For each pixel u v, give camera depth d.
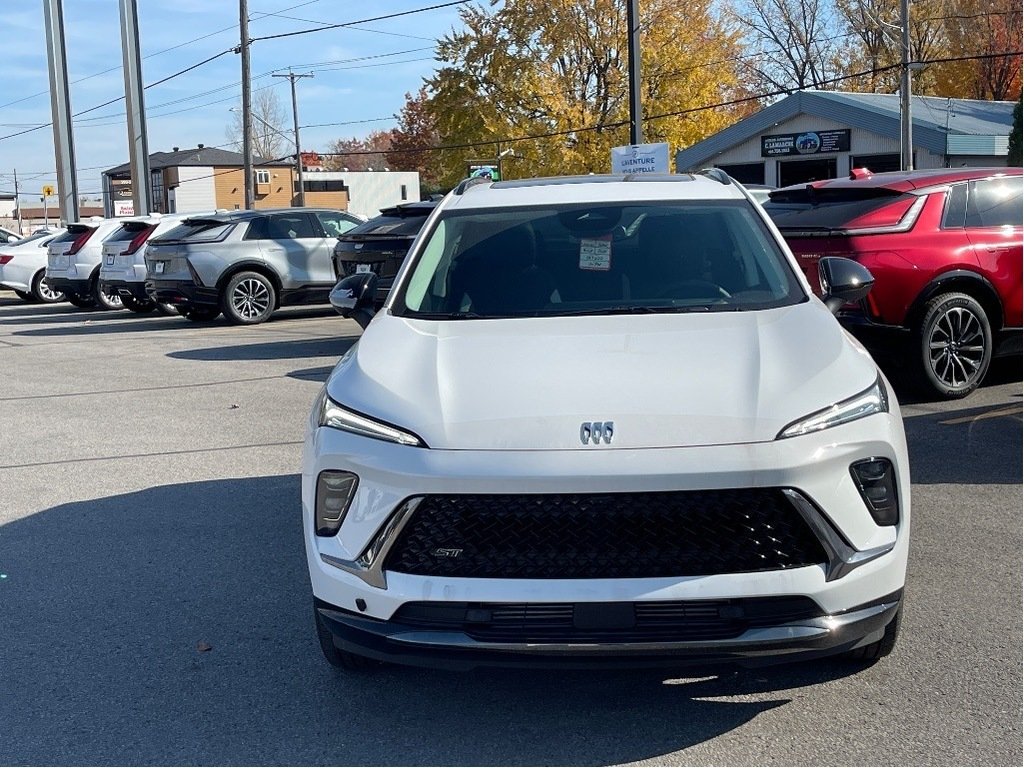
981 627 4.29
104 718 3.78
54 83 35.75
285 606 4.83
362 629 3.48
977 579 4.81
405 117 82.62
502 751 3.48
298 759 3.46
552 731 3.59
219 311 18.72
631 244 4.88
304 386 10.77
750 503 3.30
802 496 3.30
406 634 3.38
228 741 3.59
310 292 17.53
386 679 4.04
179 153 86.50
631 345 3.97
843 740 3.45
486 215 5.21
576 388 3.65
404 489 3.40
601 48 42.50
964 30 48.34
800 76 55.56
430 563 3.39
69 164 36.09
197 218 17.16
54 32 35.22
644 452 3.32
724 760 3.36
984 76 48.78
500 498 3.34
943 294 8.27
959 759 3.31
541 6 42.06
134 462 7.74
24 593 5.10
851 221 8.10
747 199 5.20
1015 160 23.75
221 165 81.38
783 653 3.29
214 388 10.89
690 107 42.22
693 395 3.57
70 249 21.80
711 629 3.28
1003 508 5.83
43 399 10.73
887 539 3.48
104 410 9.93
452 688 3.95
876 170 33.19
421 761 3.43
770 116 35.72
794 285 4.59
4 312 23.09
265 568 5.34
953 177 8.41
